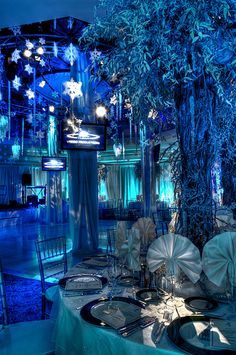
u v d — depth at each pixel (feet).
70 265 17.57
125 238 7.16
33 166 55.77
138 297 5.59
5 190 53.52
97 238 21.02
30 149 54.24
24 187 55.88
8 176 54.19
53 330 6.26
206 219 5.86
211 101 5.67
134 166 54.19
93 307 5.12
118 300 5.40
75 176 20.92
